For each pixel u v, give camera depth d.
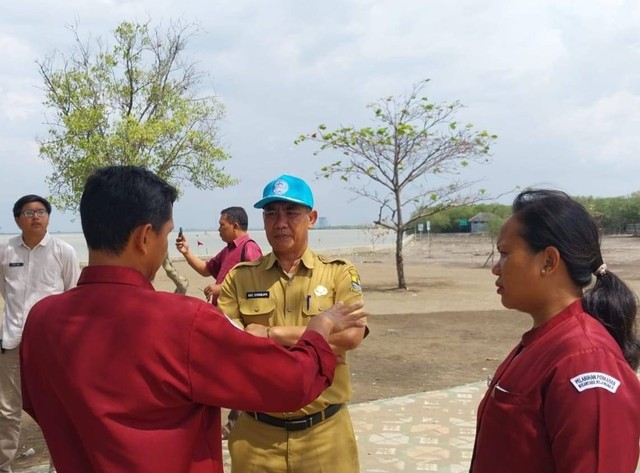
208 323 1.72
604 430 1.53
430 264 31.67
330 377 1.96
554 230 1.78
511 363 1.84
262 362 1.74
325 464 2.97
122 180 1.80
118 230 1.77
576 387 1.58
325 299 3.12
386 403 6.71
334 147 17.95
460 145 18.03
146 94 13.69
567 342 1.69
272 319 3.14
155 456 1.63
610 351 1.65
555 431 1.60
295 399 1.79
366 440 5.51
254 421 3.04
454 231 76.31
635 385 1.62
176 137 13.41
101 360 1.66
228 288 3.29
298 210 3.14
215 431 1.85
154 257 1.85
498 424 1.77
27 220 4.51
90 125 12.70
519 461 1.70
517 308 1.89
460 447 5.33
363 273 25.47
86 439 1.65
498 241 1.92
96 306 1.73
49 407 1.78
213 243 60.09
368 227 40.81
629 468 1.53
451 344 10.19
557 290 1.81
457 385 7.63
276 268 3.21
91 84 13.38
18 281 4.52
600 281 1.87
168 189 1.89
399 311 14.20
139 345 1.66
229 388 1.71
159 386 1.65
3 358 4.44
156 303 1.72
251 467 3.02
